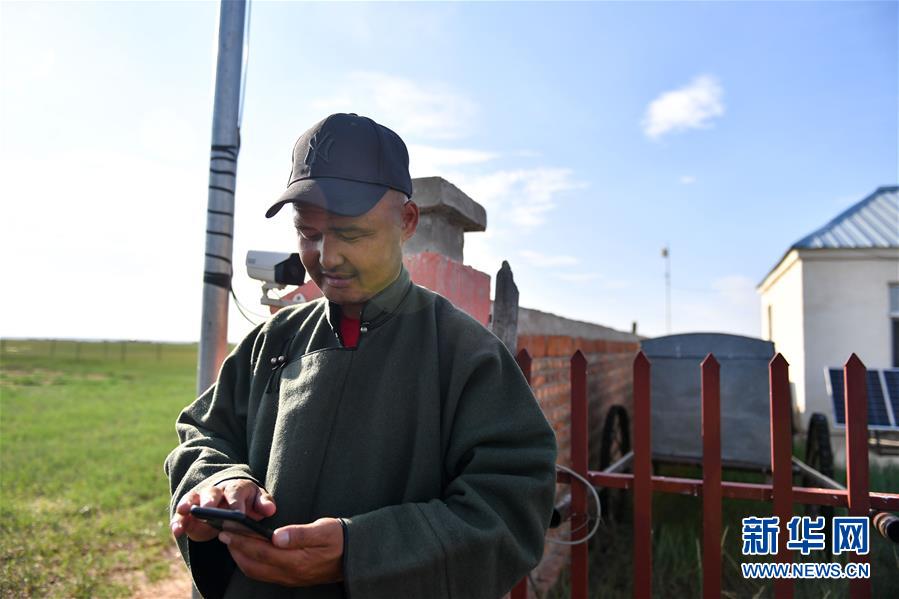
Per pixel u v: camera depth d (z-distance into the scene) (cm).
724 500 453
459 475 103
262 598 100
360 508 98
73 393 1456
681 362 458
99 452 711
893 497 192
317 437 101
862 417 197
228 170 233
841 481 509
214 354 227
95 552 383
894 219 984
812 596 282
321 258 99
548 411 368
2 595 310
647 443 217
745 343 439
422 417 102
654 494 482
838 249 923
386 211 100
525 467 101
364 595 83
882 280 920
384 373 104
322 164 98
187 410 133
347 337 111
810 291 950
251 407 119
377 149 101
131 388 1642
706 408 213
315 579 85
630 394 774
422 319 112
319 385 104
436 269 203
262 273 223
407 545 87
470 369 105
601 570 352
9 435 826
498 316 214
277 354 120
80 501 492
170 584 345
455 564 89
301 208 99
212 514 81
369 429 101
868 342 920
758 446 426
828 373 607
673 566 346
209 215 231
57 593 317
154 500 514
